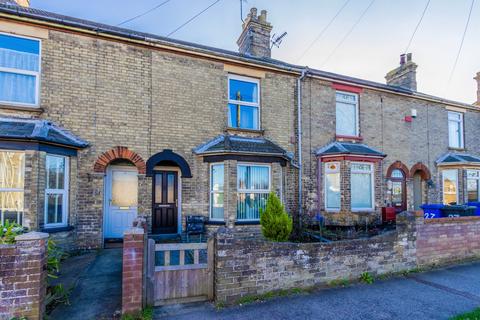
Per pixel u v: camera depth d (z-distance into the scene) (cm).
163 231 914
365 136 1200
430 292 531
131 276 420
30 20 745
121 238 881
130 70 856
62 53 785
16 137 655
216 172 929
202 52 930
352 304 475
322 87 1138
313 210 1070
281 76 1073
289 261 520
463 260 720
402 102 1308
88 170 789
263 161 945
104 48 830
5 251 352
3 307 347
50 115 759
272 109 1045
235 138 966
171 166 941
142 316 415
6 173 677
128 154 834
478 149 1513
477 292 535
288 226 619
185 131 909
